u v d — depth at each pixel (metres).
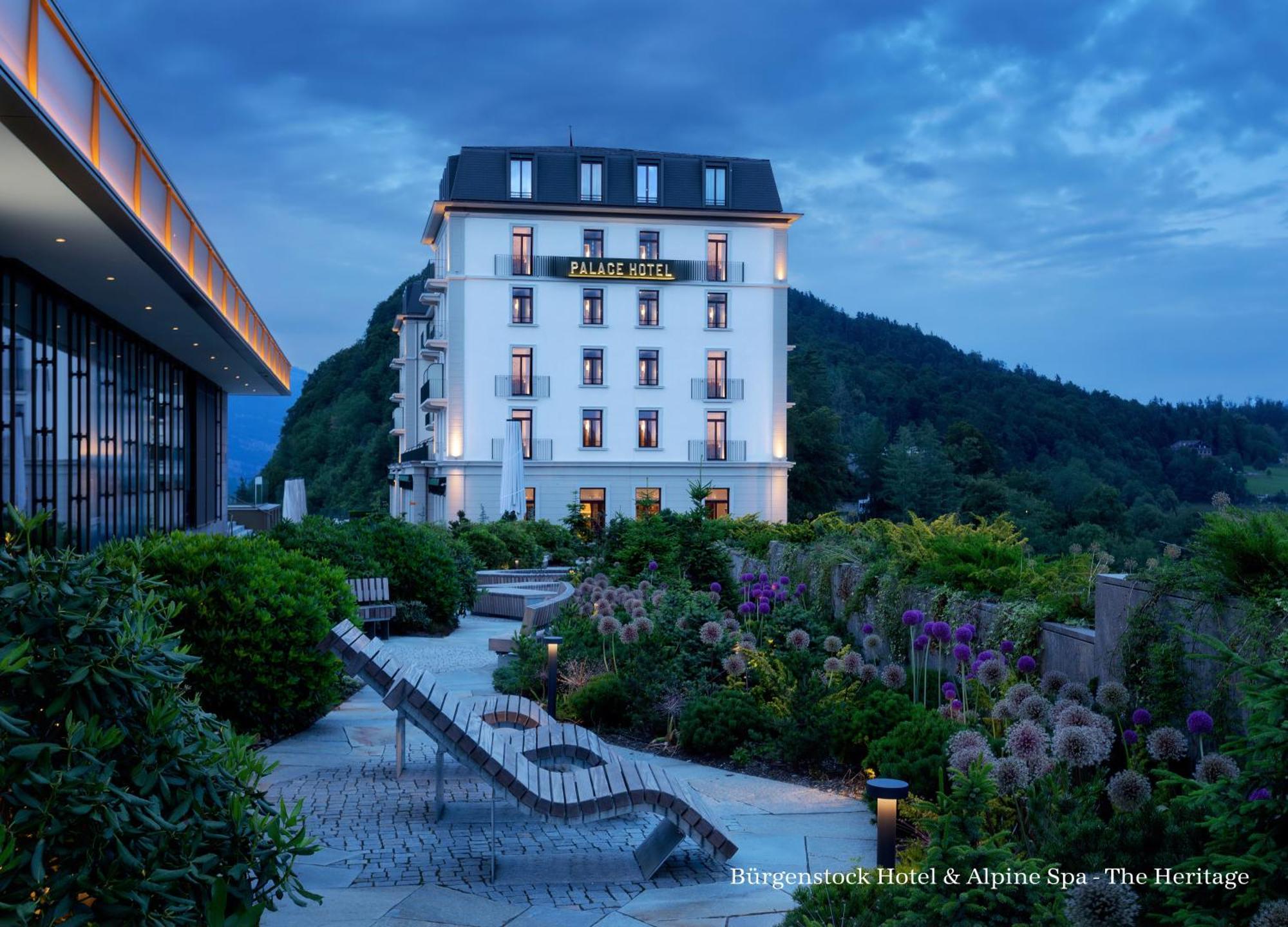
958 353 181.50
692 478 45.28
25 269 14.33
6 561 3.01
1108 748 4.50
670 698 9.35
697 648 10.26
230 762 3.49
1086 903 3.25
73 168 9.35
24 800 2.67
